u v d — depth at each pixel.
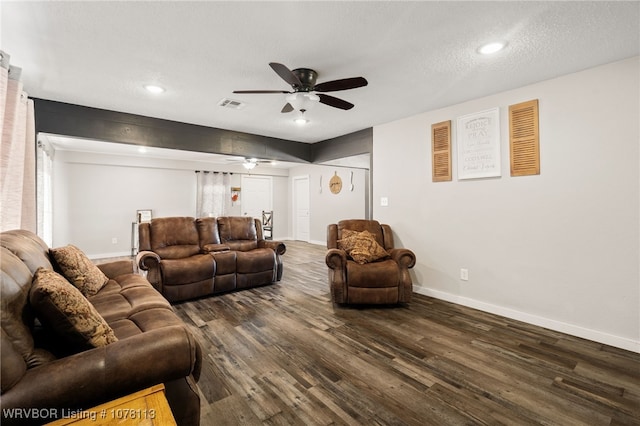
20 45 2.10
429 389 1.87
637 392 1.84
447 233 3.49
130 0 1.63
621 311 2.39
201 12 1.74
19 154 2.41
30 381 1.01
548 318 2.76
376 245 3.55
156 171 7.02
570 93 2.60
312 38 2.03
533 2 1.66
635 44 2.11
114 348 1.18
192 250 3.99
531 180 2.84
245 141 4.70
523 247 2.91
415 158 3.79
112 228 6.50
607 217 2.45
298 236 9.02
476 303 3.25
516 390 1.86
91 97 3.12
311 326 2.81
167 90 2.95
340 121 4.06
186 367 1.28
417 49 2.17
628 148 2.34
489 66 2.45
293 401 1.76
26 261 1.60
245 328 2.77
